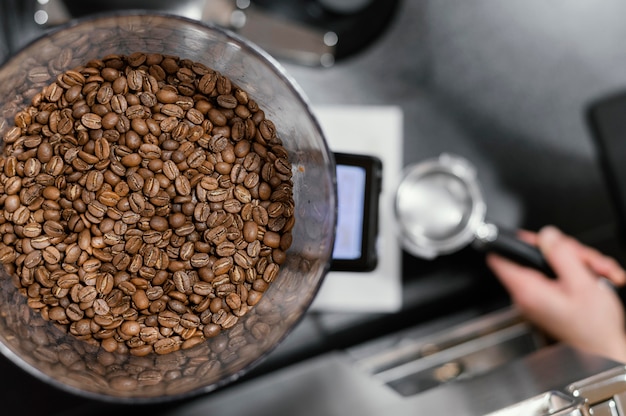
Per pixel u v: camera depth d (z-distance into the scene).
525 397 0.40
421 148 0.66
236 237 0.38
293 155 0.39
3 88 0.37
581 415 0.39
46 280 0.37
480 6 0.67
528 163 0.68
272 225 0.38
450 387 0.45
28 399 0.59
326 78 0.64
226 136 0.39
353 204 0.44
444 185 0.62
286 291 0.39
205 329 0.37
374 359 0.60
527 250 0.64
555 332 0.62
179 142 0.38
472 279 0.66
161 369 0.38
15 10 0.55
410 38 0.65
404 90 0.65
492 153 0.67
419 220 0.62
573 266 0.64
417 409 0.44
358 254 0.44
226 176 0.39
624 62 0.68
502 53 0.67
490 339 0.62
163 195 0.38
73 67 0.38
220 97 0.39
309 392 0.52
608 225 0.68
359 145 0.63
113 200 0.38
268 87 0.39
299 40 0.62
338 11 0.62
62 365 0.37
